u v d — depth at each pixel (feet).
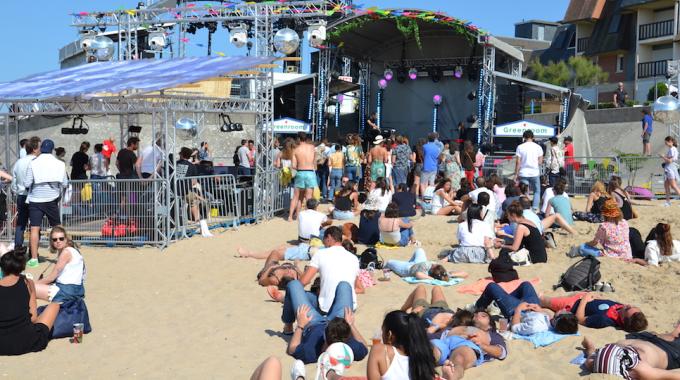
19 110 47.06
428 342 17.46
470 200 45.73
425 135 99.19
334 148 62.18
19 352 23.48
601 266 33.14
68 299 25.98
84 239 42.86
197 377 21.33
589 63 128.16
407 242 40.88
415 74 95.61
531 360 22.00
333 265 25.07
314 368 21.83
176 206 43.50
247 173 55.06
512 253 34.71
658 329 25.08
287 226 49.96
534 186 51.08
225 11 66.59
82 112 44.39
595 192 46.52
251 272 35.81
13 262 23.70
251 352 23.56
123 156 46.83
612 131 97.71
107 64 58.54
